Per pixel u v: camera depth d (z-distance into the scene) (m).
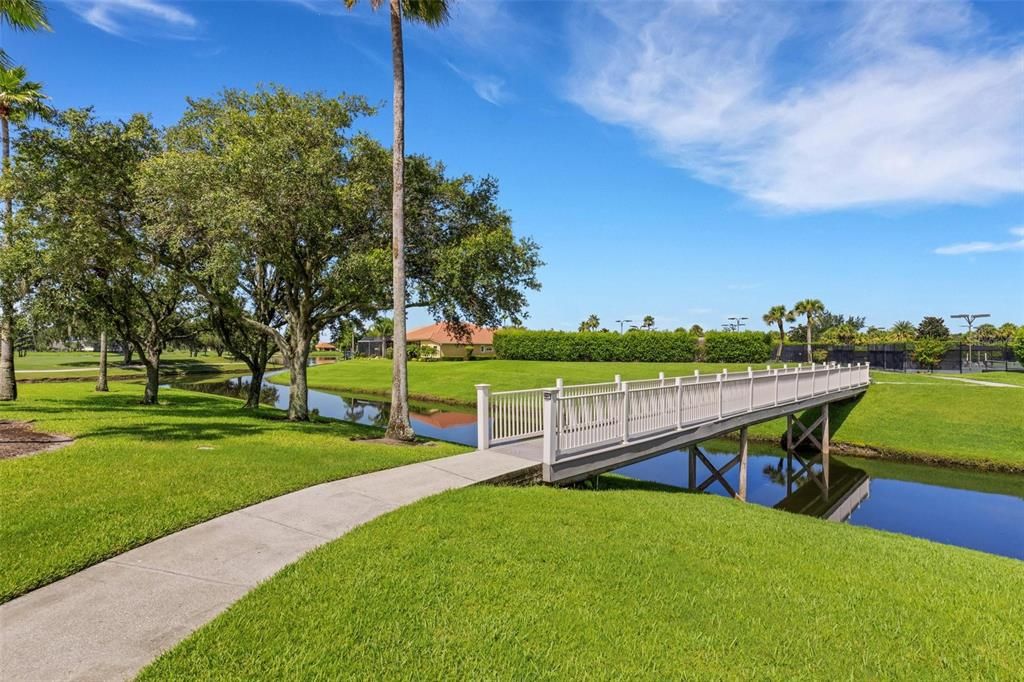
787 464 18.28
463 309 13.62
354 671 3.20
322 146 11.95
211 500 6.23
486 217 13.98
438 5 11.32
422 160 13.65
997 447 18.16
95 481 6.75
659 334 44.38
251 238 10.99
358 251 13.20
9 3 9.89
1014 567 5.73
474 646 3.51
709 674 3.33
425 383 38.16
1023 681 3.40
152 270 13.92
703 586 4.59
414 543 5.18
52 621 3.66
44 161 11.23
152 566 4.57
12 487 6.36
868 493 14.80
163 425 12.15
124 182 11.73
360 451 9.73
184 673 3.12
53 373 35.88
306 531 5.51
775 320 54.06
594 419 9.76
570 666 3.35
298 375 15.16
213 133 12.84
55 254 11.42
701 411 12.65
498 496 7.00
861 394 24.81
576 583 4.49
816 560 5.40
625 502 7.31
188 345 26.39
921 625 4.07
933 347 36.97
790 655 3.59
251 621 3.69
